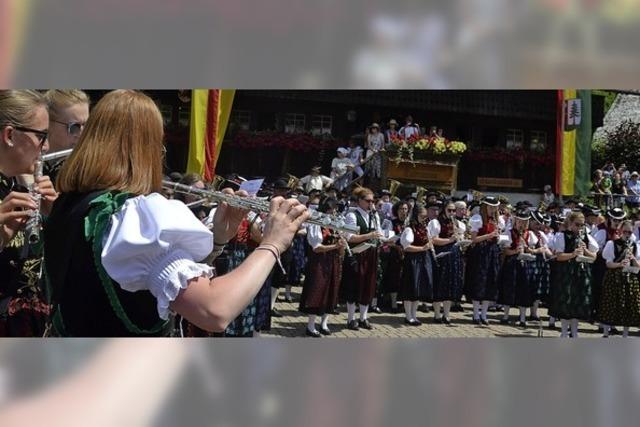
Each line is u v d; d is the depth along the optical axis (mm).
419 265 7066
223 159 11578
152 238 1269
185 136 10562
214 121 6945
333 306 6258
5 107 1928
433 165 10672
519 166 13359
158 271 1275
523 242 7645
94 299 1348
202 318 1262
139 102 1429
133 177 1383
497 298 7723
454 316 7992
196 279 1279
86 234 1335
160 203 1317
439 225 7336
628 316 6828
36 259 2096
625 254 6805
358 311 7742
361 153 11266
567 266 6789
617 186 14375
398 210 7734
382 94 12656
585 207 9781
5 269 2057
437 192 9656
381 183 10664
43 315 2105
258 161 11797
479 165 13195
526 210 8055
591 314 7055
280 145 11727
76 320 1354
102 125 1403
